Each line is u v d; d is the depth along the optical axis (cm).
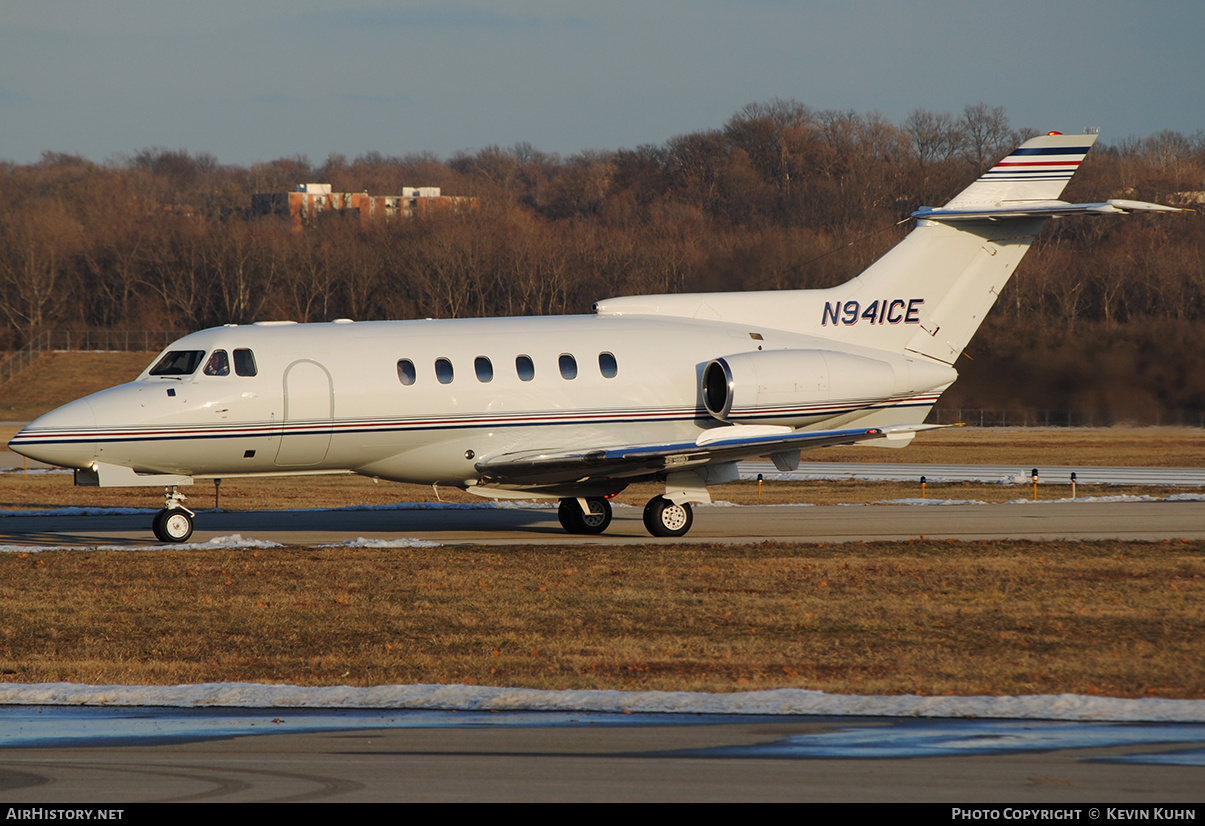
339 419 8419
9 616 5794
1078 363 18500
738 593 6353
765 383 8875
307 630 5488
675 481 9044
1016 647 5028
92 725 3928
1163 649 4966
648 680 4494
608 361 8950
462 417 8594
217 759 3522
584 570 7131
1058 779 3266
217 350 8325
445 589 6494
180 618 5750
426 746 3641
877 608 5916
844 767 3384
